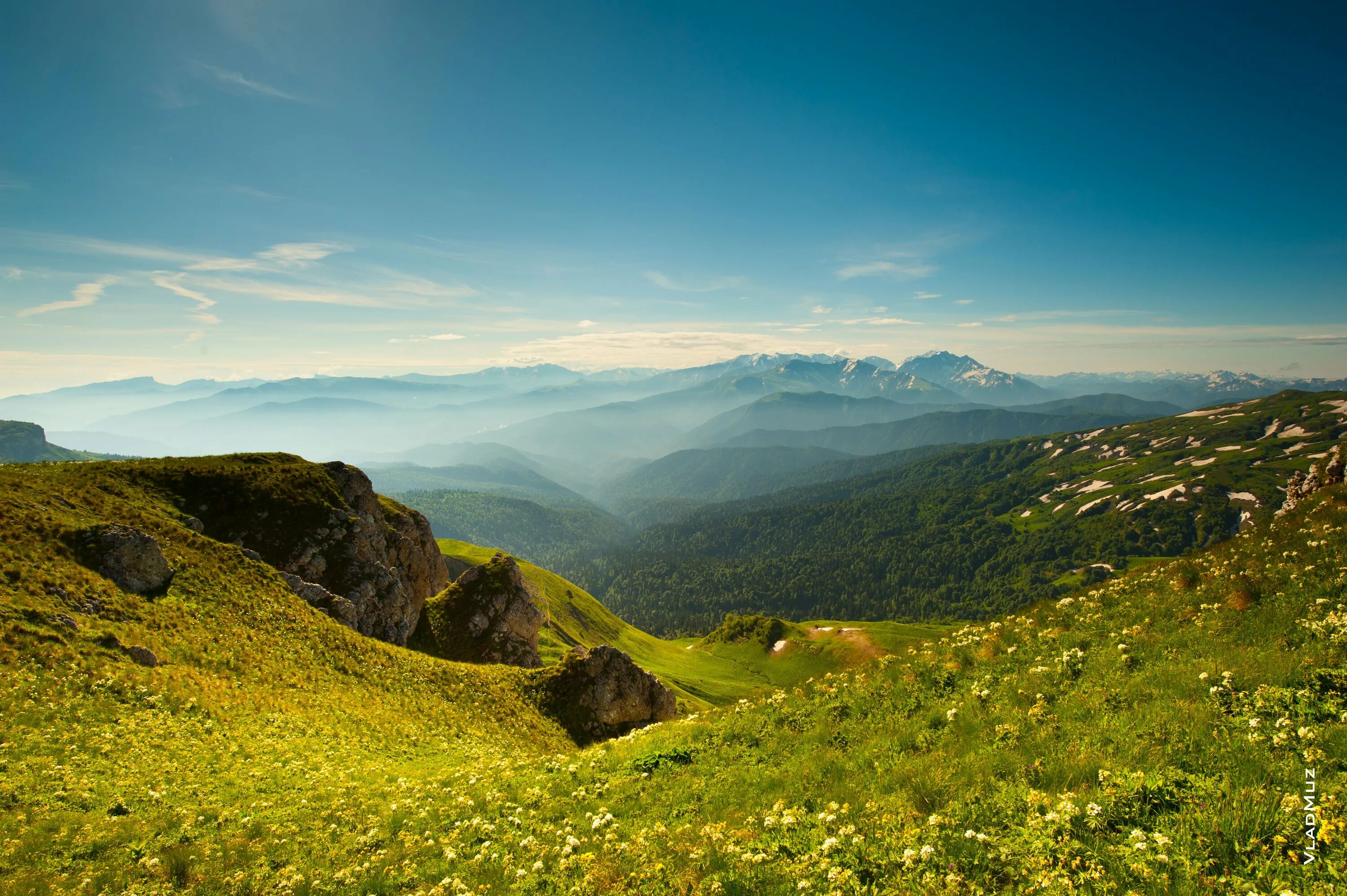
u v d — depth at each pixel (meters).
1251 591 16.47
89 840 16.05
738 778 15.08
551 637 112.62
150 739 24.44
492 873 12.27
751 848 10.50
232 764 24.30
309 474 72.12
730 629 191.50
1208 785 8.39
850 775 12.91
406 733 34.66
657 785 16.30
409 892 12.32
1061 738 11.48
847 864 9.04
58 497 44.97
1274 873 6.55
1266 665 11.71
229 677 33.66
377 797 21.03
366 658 44.59
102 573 37.53
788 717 18.36
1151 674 13.08
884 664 20.56
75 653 28.45
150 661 31.23
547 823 15.20
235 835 17.25
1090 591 23.38
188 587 42.19
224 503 62.47
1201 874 6.84
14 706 23.06
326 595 56.31
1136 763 9.52
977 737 12.80
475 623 73.94
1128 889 6.89
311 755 27.36
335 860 15.01
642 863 11.06
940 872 8.20
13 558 33.12
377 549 72.19
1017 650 17.78
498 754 33.88
